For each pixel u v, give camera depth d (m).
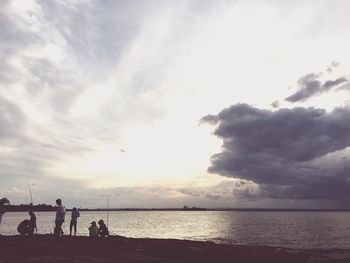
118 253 18.53
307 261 18.52
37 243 19.34
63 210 22.48
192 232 79.81
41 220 133.88
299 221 156.25
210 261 17.98
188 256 18.27
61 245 19.55
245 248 20.20
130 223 130.88
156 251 18.86
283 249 20.64
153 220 170.62
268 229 93.00
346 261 19.16
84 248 19.25
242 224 125.44
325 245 50.53
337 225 117.00
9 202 20.84
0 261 14.87
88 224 102.62
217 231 84.12
